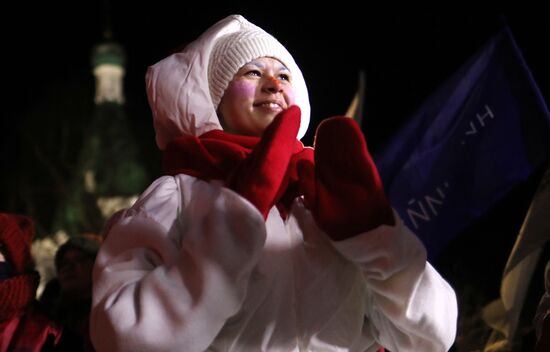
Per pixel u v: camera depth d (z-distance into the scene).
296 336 2.96
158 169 25.75
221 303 2.66
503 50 5.82
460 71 5.92
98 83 32.50
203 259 2.66
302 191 3.01
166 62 3.30
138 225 2.89
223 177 3.01
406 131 5.89
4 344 3.98
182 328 2.65
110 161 24.25
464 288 8.19
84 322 5.23
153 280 2.70
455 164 5.80
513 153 5.74
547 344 3.65
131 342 2.64
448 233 5.72
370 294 3.07
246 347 2.91
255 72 3.26
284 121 2.79
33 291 4.09
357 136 2.81
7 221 4.20
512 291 4.97
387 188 5.83
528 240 4.71
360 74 6.53
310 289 2.97
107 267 2.86
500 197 5.74
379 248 2.75
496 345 5.72
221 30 3.33
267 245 2.95
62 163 22.31
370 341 3.18
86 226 19.22
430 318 2.88
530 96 5.74
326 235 2.89
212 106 3.23
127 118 26.25
